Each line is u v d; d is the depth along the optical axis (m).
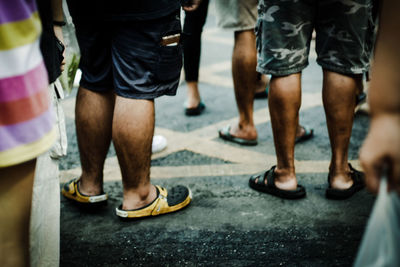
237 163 2.75
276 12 2.04
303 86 4.16
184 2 2.03
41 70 1.14
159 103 3.84
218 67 4.81
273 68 2.14
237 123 3.08
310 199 2.32
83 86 2.11
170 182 2.54
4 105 1.05
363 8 1.99
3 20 1.02
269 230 2.07
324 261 1.85
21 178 1.15
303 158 2.78
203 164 2.75
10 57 1.04
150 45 1.84
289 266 1.83
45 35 1.42
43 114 1.13
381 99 0.88
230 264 1.85
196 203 2.32
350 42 2.04
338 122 2.20
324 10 2.05
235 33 2.79
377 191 0.89
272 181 2.36
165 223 2.15
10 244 1.18
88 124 2.11
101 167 2.23
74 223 2.17
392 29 0.87
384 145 0.87
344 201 2.29
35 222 1.54
